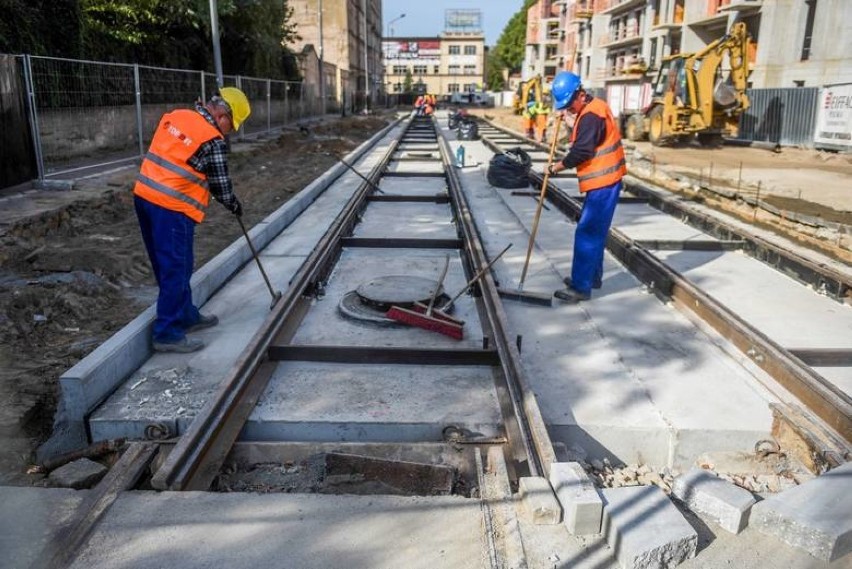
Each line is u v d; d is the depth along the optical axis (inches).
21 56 410.6
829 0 997.2
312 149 808.3
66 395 158.7
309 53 1566.2
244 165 647.8
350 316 223.5
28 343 204.8
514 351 179.9
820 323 227.8
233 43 1058.1
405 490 139.3
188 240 193.2
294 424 159.8
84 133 597.3
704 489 122.5
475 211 414.6
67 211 354.3
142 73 714.8
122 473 130.0
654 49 1641.2
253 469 148.9
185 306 204.8
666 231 365.7
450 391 176.2
